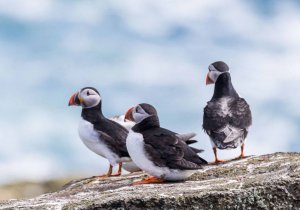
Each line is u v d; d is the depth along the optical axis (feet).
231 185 35.24
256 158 44.60
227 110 49.42
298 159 42.22
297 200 34.19
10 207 36.40
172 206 33.76
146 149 41.27
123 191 37.91
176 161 40.73
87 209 34.19
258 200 34.04
